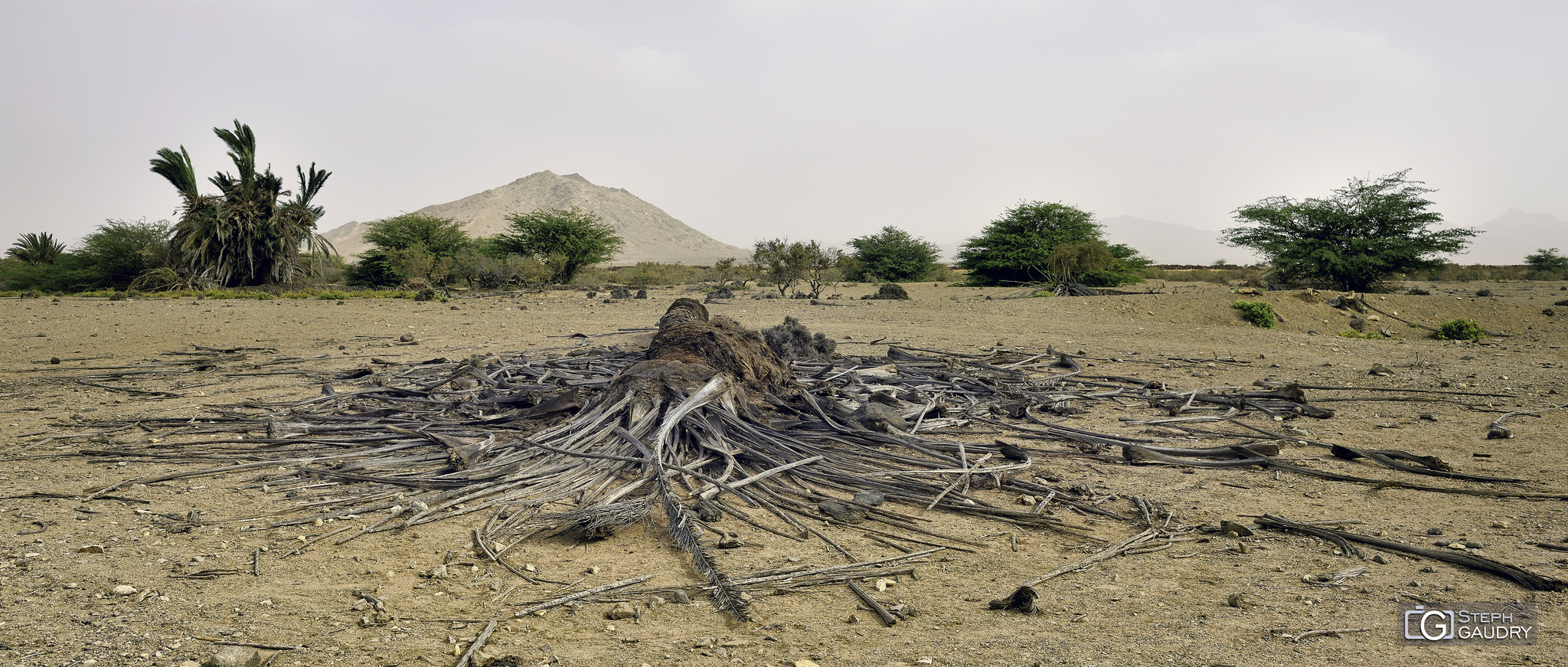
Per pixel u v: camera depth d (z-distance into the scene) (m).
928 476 5.77
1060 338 17.86
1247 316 24.11
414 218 65.12
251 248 42.03
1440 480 6.02
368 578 4.05
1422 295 29.92
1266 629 3.45
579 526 4.75
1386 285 40.78
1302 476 6.16
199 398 9.45
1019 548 4.58
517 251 66.12
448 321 21.72
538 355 13.50
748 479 5.48
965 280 62.34
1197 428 7.96
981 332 19.20
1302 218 37.66
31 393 9.94
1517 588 3.91
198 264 41.41
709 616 3.65
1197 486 5.88
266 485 5.66
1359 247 35.47
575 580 4.05
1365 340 18.75
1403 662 3.11
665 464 5.42
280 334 18.06
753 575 4.04
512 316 23.47
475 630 3.46
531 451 5.98
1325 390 10.55
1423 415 8.52
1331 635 3.38
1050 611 3.68
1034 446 7.10
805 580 4.04
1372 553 4.43
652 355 7.70
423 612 3.65
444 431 6.57
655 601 3.78
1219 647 3.28
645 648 3.31
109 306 26.66
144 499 5.38
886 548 4.55
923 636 3.42
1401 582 4.01
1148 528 4.90
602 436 6.11
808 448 6.23
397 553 4.40
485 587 3.95
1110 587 3.98
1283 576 4.11
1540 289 44.78
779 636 3.43
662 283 62.66
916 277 72.19
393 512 5.03
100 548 4.42
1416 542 4.63
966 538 4.75
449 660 3.19
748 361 7.74
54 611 3.59
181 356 13.95
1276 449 6.56
